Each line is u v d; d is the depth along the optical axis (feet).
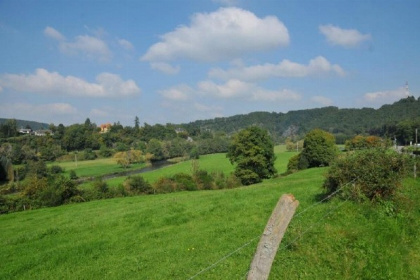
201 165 355.15
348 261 32.86
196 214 70.74
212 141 554.87
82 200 174.60
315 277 30.60
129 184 197.67
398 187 47.80
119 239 59.82
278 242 19.60
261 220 56.70
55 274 45.50
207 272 35.73
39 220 105.50
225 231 52.75
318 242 36.81
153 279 37.40
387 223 41.01
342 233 38.42
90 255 52.11
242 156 224.12
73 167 411.34
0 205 156.87
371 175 48.16
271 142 230.68
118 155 442.50
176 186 203.00
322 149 257.34
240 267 35.73
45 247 62.44
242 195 89.40
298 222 43.86
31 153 417.28
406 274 30.99
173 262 42.50
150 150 483.92
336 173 52.95
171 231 60.39
